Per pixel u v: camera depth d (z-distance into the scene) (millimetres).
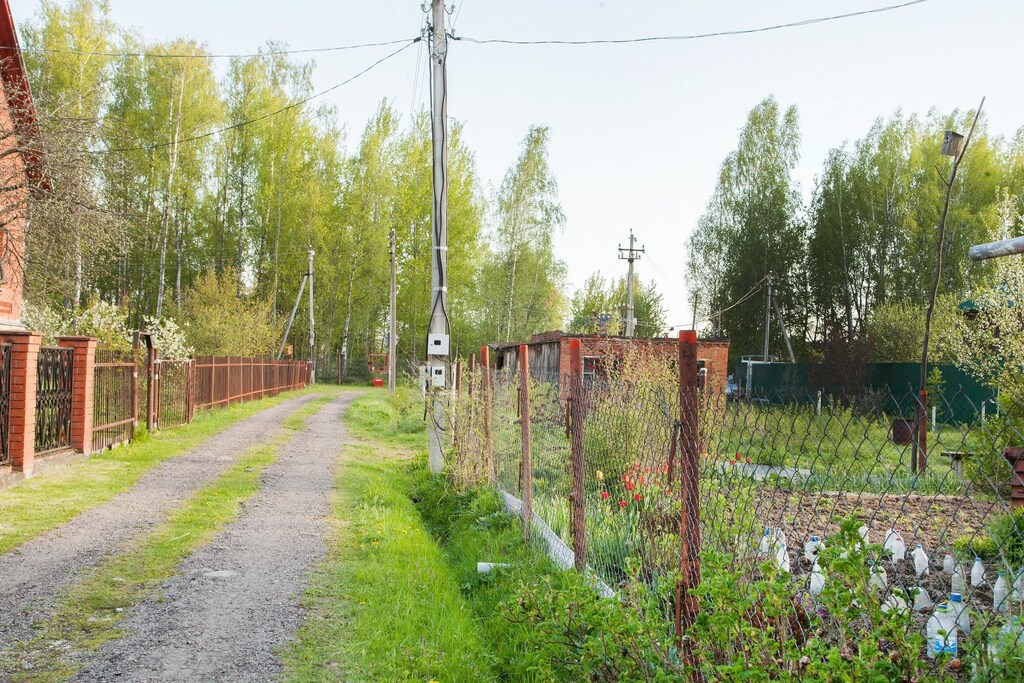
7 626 5020
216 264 43938
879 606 2717
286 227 45750
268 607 5516
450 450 11828
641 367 11359
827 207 44000
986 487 4445
